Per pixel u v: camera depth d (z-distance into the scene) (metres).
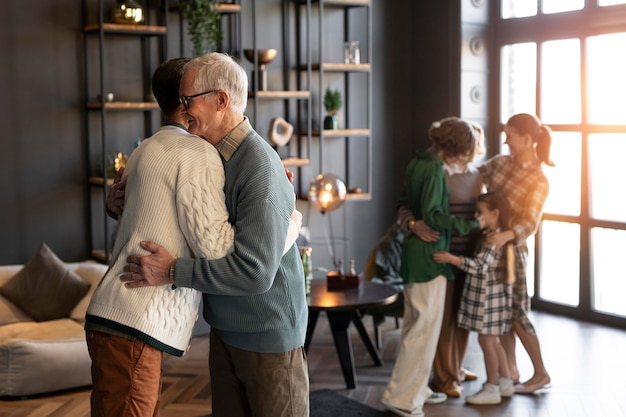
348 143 7.25
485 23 7.10
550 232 6.93
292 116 6.91
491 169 4.89
